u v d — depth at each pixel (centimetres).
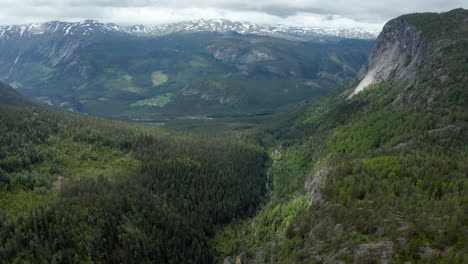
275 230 13212
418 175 9950
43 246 10750
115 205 13488
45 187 14075
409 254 6675
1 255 9962
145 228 13550
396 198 8769
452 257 5994
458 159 11575
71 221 11894
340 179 11369
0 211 11512
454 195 8275
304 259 8794
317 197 11825
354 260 7369
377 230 7781
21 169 15150
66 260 10738
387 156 12406
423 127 15912
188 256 13488
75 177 15862
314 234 9581
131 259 11912
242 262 12825
